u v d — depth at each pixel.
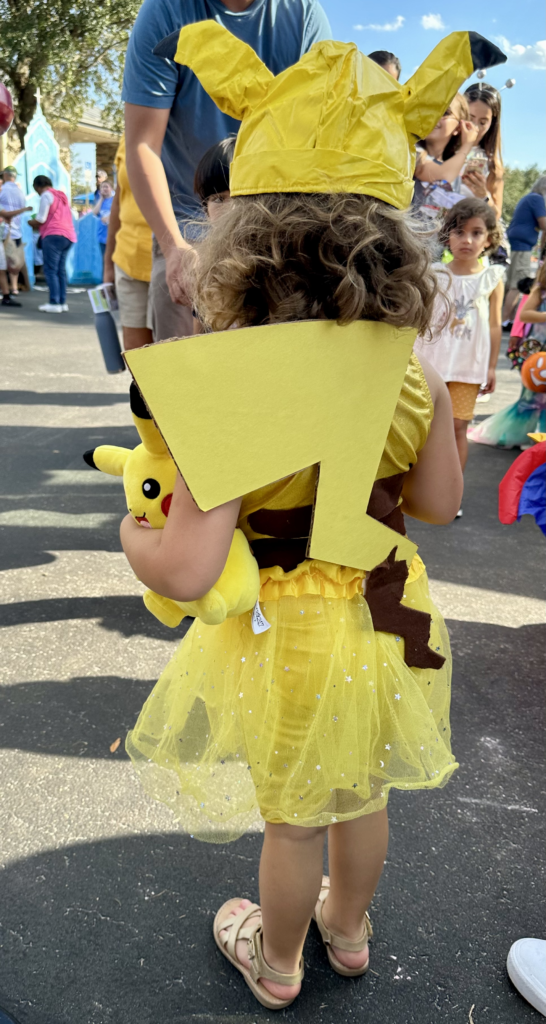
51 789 1.85
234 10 2.32
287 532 1.15
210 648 1.28
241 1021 1.36
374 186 1.01
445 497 1.31
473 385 3.68
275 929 1.32
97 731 2.07
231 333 0.96
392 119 1.03
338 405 1.06
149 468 1.13
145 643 2.51
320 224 0.98
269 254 1.00
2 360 7.20
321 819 1.20
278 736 1.19
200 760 1.30
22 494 3.80
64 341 8.45
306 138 0.99
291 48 2.43
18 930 1.50
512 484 2.30
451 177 3.88
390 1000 1.42
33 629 2.56
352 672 1.18
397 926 1.56
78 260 15.21
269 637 1.17
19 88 16.64
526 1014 1.40
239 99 1.04
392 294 1.04
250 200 1.03
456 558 3.38
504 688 2.39
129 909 1.56
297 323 1.00
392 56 3.60
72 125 18.94
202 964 1.46
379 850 1.36
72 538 3.31
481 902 1.62
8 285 11.48
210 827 1.37
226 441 0.99
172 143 2.51
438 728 1.42
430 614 1.33
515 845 1.77
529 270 7.56
